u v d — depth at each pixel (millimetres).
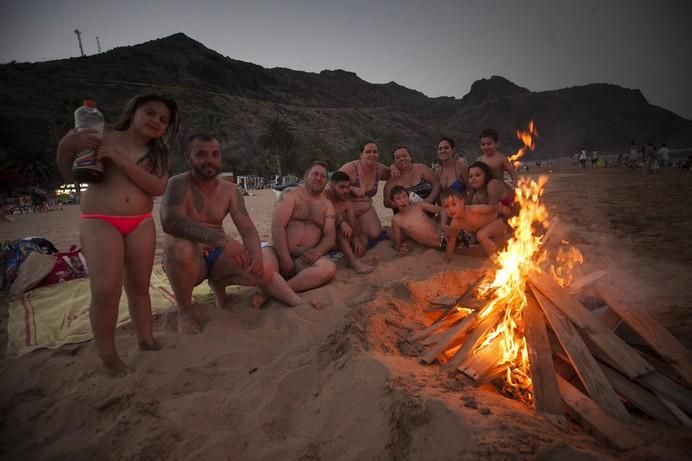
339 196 5754
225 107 143000
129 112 3029
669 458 1751
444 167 6805
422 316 3518
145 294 3285
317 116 190500
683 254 5625
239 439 2309
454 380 2436
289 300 4273
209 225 4051
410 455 1938
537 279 2916
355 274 5273
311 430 2295
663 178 20594
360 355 2727
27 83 112438
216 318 3906
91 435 2492
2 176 46594
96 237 2906
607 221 8766
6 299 5078
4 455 2389
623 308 2775
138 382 2908
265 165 87688
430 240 5910
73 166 2770
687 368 2375
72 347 3617
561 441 1807
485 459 1745
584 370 2342
